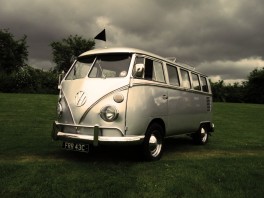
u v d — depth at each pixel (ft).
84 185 16.49
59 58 212.02
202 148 30.78
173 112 26.12
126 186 16.63
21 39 194.80
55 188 15.93
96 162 21.50
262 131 44.91
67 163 20.88
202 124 32.83
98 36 25.72
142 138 21.57
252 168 21.48
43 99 70.85
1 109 50.96
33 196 14.87
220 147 31.42
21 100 65.36
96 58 23.21
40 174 17.88
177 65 27.89
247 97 207.00
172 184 17.10
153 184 17.11
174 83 26.78
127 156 24.17
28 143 27.55
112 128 20.34
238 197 15.79
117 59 22.47
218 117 62.75
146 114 22.12
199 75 32.89
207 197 15.65
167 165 21.45
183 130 28.53
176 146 31.68
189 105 29.43
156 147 23.70
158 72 24.52
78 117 21.20
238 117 63.87
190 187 16.93
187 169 20.35
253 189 17.11
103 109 20.54
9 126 36.37
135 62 22.20
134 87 21.36
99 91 21.12
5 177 17.19
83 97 21.39
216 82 197.06
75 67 23.97
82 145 20.93
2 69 177.06
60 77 24.32
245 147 31.50
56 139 22.07
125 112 20.57
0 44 188.75
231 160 23.90
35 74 122.93
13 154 23.38
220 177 18.89
